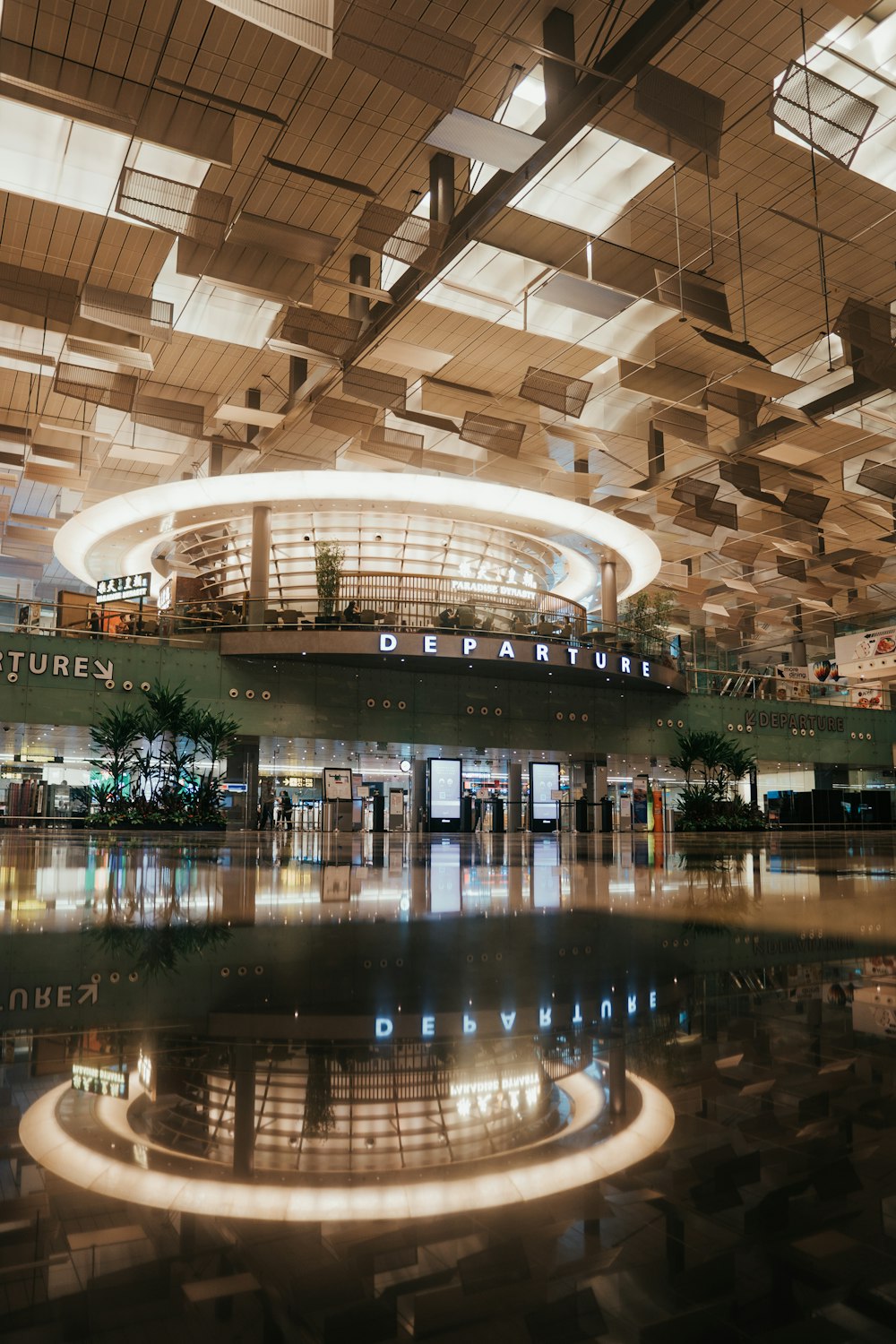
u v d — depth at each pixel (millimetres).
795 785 38406
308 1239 1035
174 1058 1892
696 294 16188
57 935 4008
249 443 23500
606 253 15211
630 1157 1312
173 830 21828
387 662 25172
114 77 11125
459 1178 1223
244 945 3715
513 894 6449
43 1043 2023
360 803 24312
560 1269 967
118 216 15602
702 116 11758
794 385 18500
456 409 22531
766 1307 885
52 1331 815
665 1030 2174
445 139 11688
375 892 6434
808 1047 2010
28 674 22516
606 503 26875
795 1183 1216
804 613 42219
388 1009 2428
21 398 22719
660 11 10875
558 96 12180
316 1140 1372
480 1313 860
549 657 25234
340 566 26953
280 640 23922
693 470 23875
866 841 21297
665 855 13570
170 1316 850
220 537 28625
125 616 23812
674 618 42719
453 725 26969
